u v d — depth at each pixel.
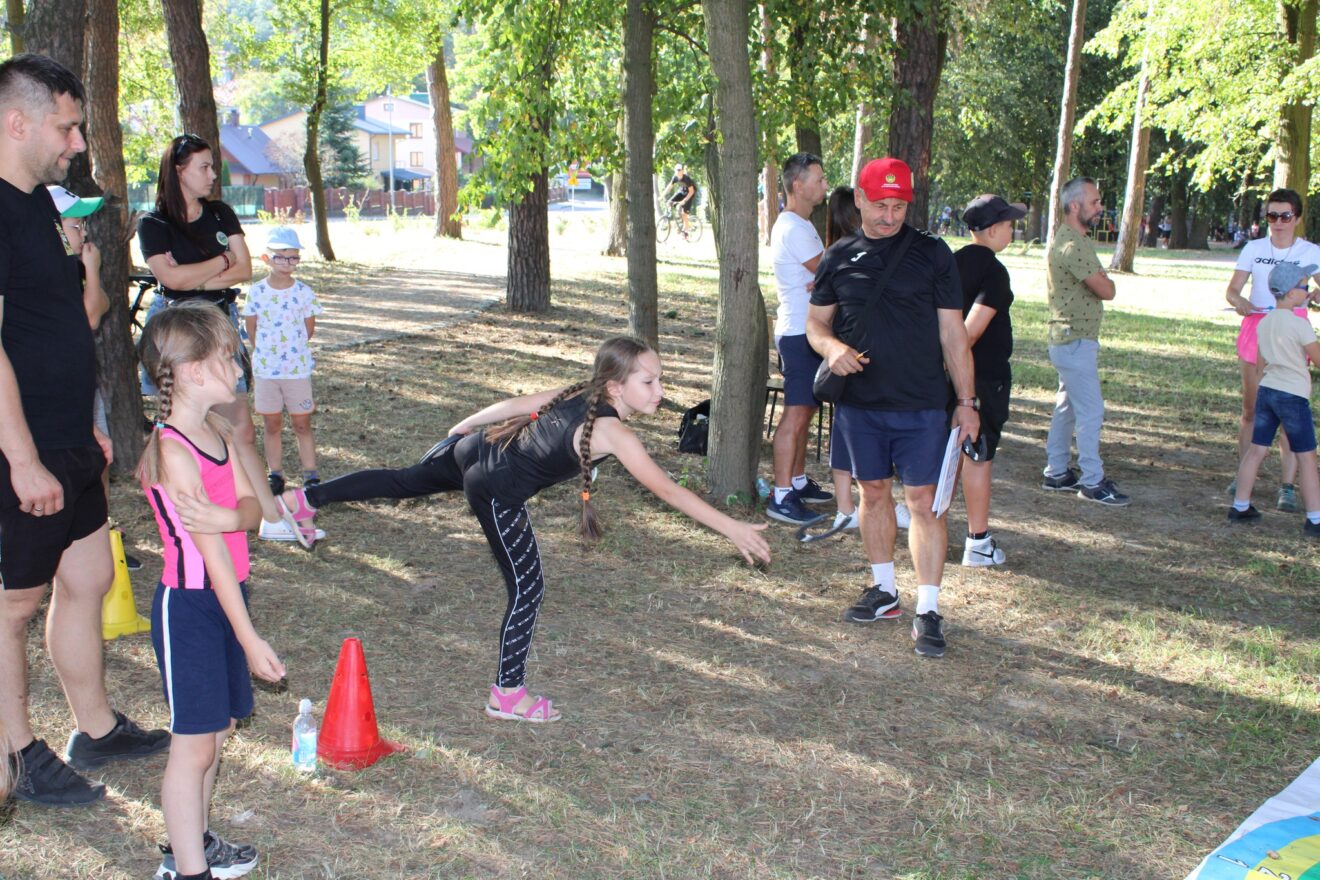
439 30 26.52
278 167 84.50
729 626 5.55
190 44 12.38
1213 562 6.65
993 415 6.30
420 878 3.47
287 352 7.09
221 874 3.41
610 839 3.71
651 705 4.66
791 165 6.98
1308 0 17.77
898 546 6.87
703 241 32.47
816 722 4.56
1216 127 20.94
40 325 3.56
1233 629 5.64
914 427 5.20
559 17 8.77
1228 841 3.73
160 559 6.20
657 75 10.02
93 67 9.04
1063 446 8.10
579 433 3.93
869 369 5.21
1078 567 6.55
